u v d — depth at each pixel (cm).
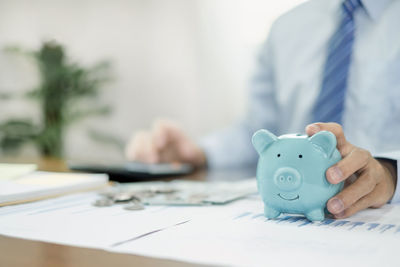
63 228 40
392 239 35
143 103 330
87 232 38
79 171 95
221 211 49
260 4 270
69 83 333
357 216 46
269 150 46
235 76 283
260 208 51
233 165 123
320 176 43
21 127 335
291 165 43
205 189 67
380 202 50
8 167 79
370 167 48
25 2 371
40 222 43
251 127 135
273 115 137
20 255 31
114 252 31
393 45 102
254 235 36
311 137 45
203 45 296
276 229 39
